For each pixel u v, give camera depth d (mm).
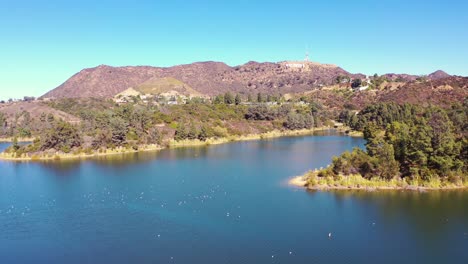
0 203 92188
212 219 78125
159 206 87250
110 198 94688
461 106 192125
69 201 92875
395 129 126625
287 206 84562
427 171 96875
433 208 81562
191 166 132500
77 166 138250
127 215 81938
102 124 198250
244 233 70875
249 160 141250
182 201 90375
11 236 72188
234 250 64375
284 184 102438
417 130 103000
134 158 153500
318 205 84625
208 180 109750
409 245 65438
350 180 97562
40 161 151500
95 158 155375
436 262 59812
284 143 189000
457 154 97500
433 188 93938
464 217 76500
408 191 92938
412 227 72312
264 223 75188
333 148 165625
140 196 95562
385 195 90438
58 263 61625
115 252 64812
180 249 65188
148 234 71625
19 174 125438
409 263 59688
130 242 68375
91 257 63344
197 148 179625
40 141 167250
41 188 105750
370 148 106000
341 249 64250
